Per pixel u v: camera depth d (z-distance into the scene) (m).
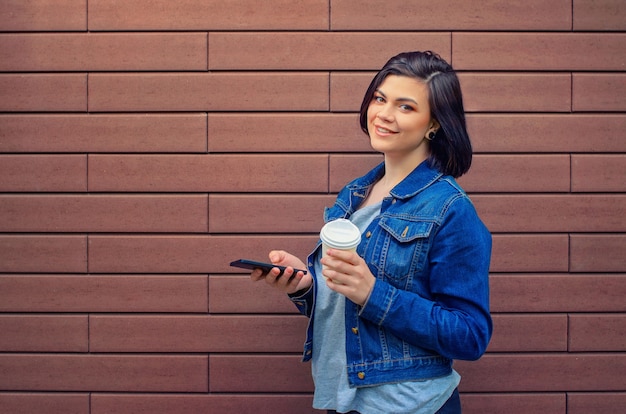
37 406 2.44
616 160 2.41
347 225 1.57
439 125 1.74
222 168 2.41
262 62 2.39
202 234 2.43
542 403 2.43
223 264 2.42
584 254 2.42
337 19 2.38
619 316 2.42
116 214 2.42
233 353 2.44
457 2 2.38
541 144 2.41
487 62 2.39
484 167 2.41
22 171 2.42
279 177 2.41
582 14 2.39
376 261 1.67
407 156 1.78
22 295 2.43
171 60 2.40
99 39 2.40
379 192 1.85
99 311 2.43
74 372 2.44
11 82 2.41
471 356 1.59
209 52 2.39
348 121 2.40
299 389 2.44
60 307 2.43
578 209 2.41
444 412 1.69
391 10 2.38
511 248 2.42
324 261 1.54
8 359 2.44
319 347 1.78
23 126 2.41
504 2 2.38
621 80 2.40
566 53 2.40
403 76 1.67
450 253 1.61
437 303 1.64
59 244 2.43
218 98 2.40
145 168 2.41
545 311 2.43
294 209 2.41
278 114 2.40
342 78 2.39
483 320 1.61
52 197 2.42
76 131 2.42
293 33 2.39
